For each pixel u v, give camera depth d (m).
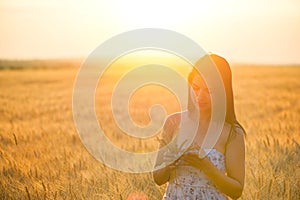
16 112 17.98
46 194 5.61
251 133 10.49
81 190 5.87
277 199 5.54
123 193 5.68
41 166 7.27
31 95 28.89
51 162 7.57
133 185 6.07
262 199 5.55
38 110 18.84
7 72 66.81
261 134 9.78
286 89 32.06
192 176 3.79
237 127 3.75
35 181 6.32
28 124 13.91
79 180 6.12
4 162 7.20
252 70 66.06
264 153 7.50
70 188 5.55
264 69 69.62
